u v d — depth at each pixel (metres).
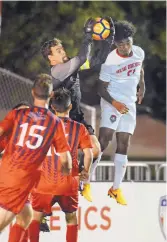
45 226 20.53
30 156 16.73
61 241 22.25
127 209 22.75
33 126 16.80
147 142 36.78
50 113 17.00
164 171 24.83
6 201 16.73
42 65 40.53
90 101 39.91
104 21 19.78
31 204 19.11
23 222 17.67
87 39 19.77
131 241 22.73
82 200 22.53
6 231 21.59
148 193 22.91
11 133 17.12
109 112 20.41
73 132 18.61
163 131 37.62
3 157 16.94
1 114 26.92
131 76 20.47
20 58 41.06
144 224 22.86
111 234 22.67
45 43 19.78
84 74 39.50
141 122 38.38
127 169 25.67
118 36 19.97
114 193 20.92
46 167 18.80
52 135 16.91
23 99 27.31
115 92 20.41
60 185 18.80
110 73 20.33
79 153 23.06
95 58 21.16
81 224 22.52
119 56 20.28
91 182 22.56
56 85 19.56
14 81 27.20
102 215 22.59
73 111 19.98
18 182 16.70
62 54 19.66
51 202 19.08
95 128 28.88
